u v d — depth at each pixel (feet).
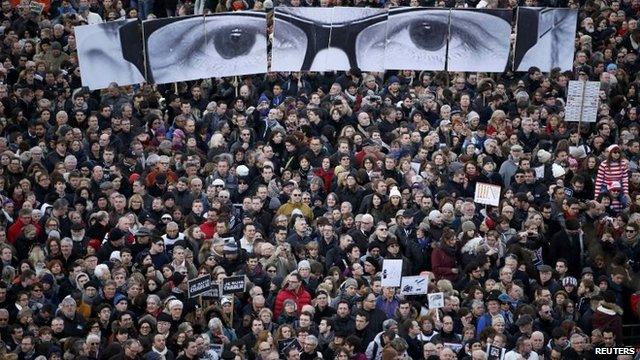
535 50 231.50
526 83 227.61
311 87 228.63
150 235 172.45
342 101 209.67
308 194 185.78
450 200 181.16
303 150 196.75
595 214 186.70
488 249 174.50
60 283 168.96
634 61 238.27
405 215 179.01
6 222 181.57
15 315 163.12
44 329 156.04
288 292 166.30
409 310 163.53
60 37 231.91
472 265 171.63
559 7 239.09
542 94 219.82
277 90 220.02
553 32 231.50
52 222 176.04
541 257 180.14
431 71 229.86
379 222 175.52
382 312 162.71
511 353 155.12
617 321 165.58
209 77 225.35
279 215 177.99
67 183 188.03
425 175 190.29
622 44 243.40
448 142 203.72
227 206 182.39
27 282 163.63
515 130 208.85
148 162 195.83
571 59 232.53
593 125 217.15
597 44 244.22
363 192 187.11
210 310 162.91
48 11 246.06
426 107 212.02
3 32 236.43
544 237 182.39
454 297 163.63
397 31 227.81
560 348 161.48
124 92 221.87
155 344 154.81
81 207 181.88
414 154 199.82
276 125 205.67
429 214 179.93
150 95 216.95
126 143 203.62
